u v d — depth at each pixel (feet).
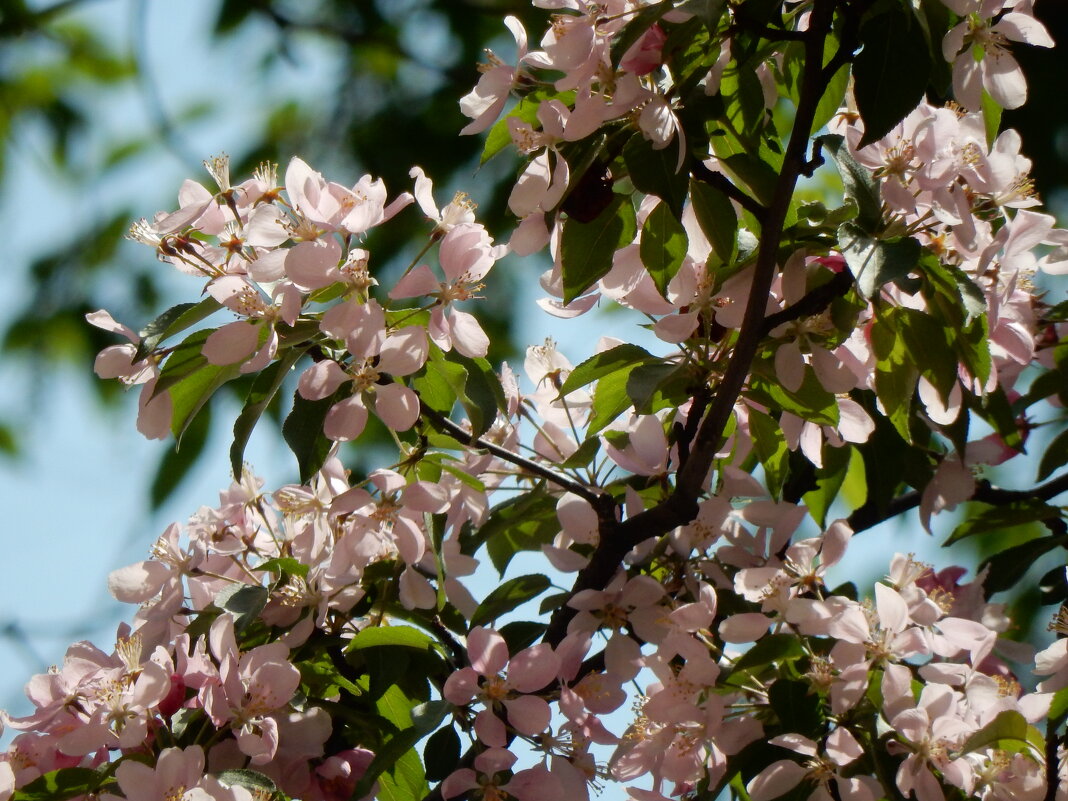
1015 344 6.28
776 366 6.10
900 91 5.96
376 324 6.05
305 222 6.08
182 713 6.10
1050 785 6.00
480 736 6.08
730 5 6.02
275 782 6.11
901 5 5.98
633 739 6.16
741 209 6.18
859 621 6.06
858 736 6.07
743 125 6.13
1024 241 6.21
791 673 6.11
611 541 6.18
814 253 6.10
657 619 6.21
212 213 6.16
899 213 6.09
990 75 6.09
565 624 6.23
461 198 6.19
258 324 6.08
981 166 6.08
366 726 6.19
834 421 6.16
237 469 6.06
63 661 6.20
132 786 5.97
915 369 6.15
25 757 6.11
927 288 6.12
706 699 6.13
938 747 6.00
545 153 6.05
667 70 6.05
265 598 6.18
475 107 6.15
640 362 6.19
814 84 6.01
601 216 6.09
